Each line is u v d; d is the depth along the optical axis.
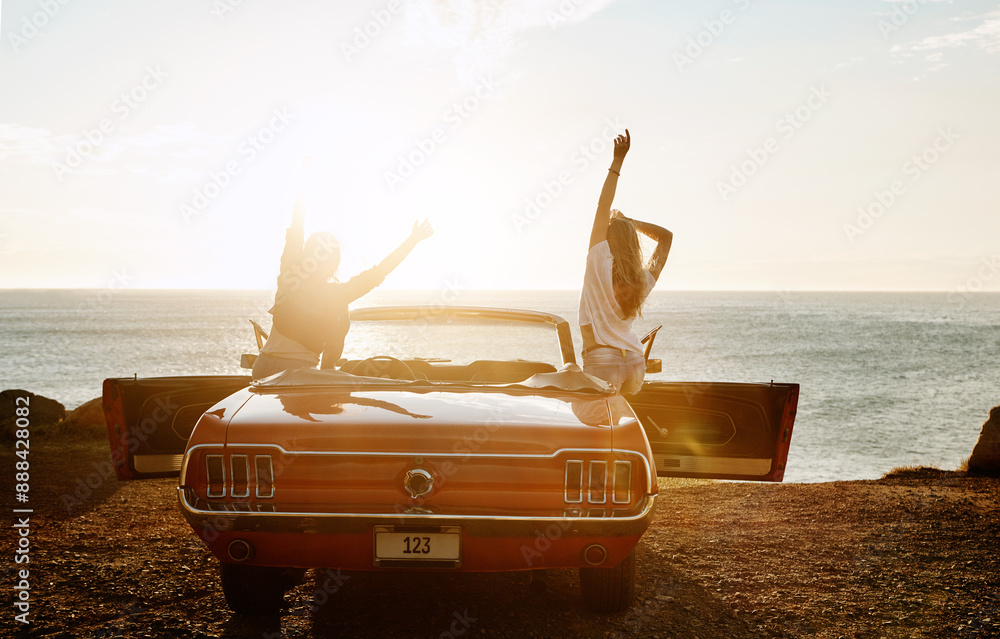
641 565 4.40
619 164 4.16
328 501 2.89
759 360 57.94
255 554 2.95
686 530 5.43
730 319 143.12
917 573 4.34
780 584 4.08
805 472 20.17
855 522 5.75
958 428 28.42
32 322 132.62
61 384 43.41
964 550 4.88
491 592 3.79
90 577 3.98
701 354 62.41
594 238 4.14
